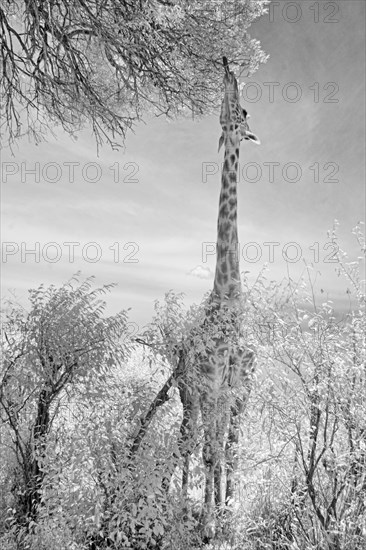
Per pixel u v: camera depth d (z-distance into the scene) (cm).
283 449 395
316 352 381
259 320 412
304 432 390
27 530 411
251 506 441
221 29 765
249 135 679
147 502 388
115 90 833
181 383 494
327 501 375
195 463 503
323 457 375
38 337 438
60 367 453
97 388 438
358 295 402
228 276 611
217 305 576
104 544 411
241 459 427
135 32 662
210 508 469
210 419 488
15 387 430
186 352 496
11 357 437
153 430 445
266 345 401
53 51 687
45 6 612
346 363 385
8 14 683
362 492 359
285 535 399
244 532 428
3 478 452
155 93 817
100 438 407
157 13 623
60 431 443
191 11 712
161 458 427
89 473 392
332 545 356
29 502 425
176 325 498
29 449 431
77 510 384
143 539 426
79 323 450
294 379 389
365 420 366
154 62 748
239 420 473
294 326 387
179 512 432
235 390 492
